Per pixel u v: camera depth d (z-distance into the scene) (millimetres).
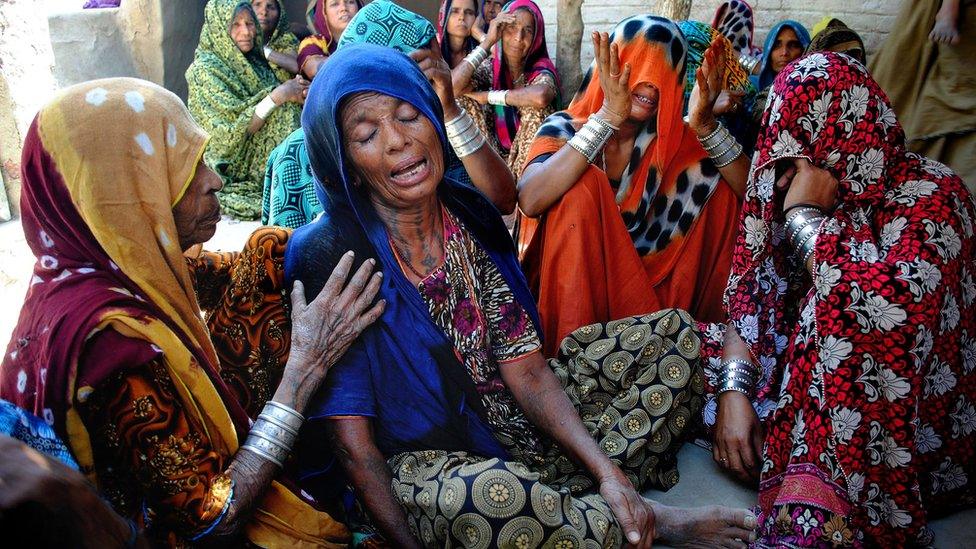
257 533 1819
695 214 2863
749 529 2084
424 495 1855
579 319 2611
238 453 1762
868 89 2117
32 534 766
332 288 1921
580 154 2586
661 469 2346
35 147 1600
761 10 5590
